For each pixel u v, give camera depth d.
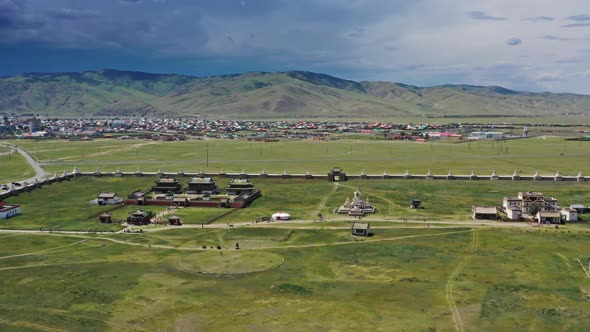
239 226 183.62
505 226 180.50
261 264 141.38
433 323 105.31
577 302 115.12
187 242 163.75
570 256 146.12
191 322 106.81
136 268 138.75
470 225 182.25
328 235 170.75
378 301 116.25
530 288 123.00
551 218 184.50
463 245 158.00
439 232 173.38
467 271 135.00
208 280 129.75
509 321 106.19
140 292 121.88
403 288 123.62
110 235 172.25
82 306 114.44
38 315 109.88
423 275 132.25
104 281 129.00
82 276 132.50
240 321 106.94
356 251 153.00
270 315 109.56
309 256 148.75
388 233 172.75
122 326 105.19
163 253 152.12
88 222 190.50
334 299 117.56
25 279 130.50
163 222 189.00
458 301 115.75
